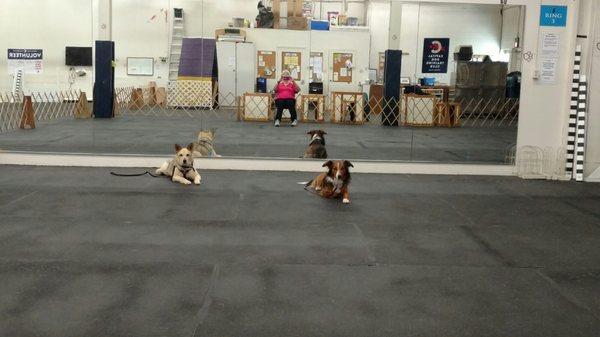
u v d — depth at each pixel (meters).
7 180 6.54
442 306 3.16
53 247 4.08
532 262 4.02
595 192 6.71
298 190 6.38
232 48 15.20
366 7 19.41
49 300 3.11
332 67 16.05
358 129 12.84
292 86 13.16
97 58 12.83
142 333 2.72
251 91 15.32
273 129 12.51
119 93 14.83
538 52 7.44
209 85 15.00
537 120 7.57
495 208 5.77
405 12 13.21
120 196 5.84
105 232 4.52
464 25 12.99
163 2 18.02
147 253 4.00
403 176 7.55
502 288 3.47
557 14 7.38
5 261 3.75
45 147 8.82
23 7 15.25
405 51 13.51
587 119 7.46
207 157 7.64
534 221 5.25
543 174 7.60
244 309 3.04
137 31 18.05
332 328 2.83
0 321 2.83
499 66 12.78
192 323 2.85
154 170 7.41
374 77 17.23
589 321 2.99
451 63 13.13
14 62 15.37
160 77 18.20
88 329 2.76
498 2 7.47
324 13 20.06
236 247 4.20
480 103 13.08
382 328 2.85
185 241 4.32
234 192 6.19
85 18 15.37
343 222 5.04
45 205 5.37
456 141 10.99
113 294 3.22
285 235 4.57
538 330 2.87
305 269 3.74
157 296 3.21
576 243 4.53
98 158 7.61
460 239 4.58
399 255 4.11
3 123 12.08
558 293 3.40
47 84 15.52
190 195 5.98
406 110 13.22
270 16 15.78
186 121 13.38
